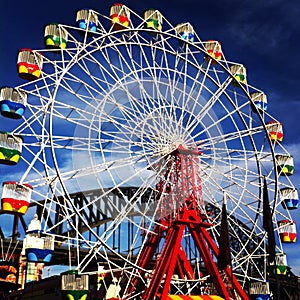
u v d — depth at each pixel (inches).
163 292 1370.6
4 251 2701.8
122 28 1633.9
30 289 2432.3
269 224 1334.9
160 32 1637.6
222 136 1603.1
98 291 2261.3
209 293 1657.2
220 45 1788.9
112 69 1507.1
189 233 1533.0
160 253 1471.5
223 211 1364.4
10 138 1422.2
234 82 1775.3
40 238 1434.5
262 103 1870.1
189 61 1673.2
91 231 1337.4
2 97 1454.2
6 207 1337.4
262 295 1656.0
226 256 1338.6
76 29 1578.5
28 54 1483.8
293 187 1849.2
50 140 1328.7
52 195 1384.1
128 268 1445.6
